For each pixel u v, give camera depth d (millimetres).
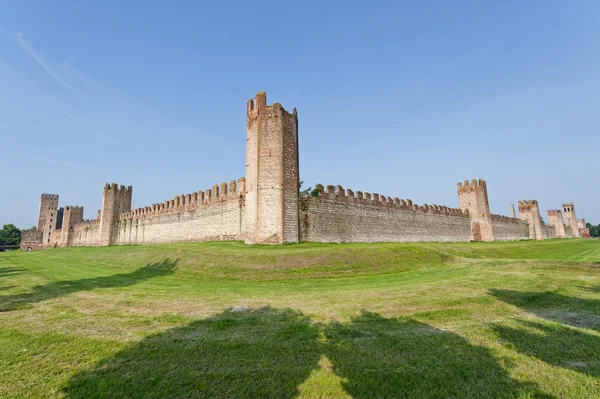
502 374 5992
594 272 17000
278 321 9102
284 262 20344
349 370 6133
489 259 28578
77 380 5910
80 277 19312
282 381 5797
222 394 5422
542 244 49906
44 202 115250
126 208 63156
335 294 12953
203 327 8625
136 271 22578
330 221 35344
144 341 7578
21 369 6324
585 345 7215
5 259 36156
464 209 66188
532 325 8578
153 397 5379
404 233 47031
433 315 9555
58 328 8547
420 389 5500
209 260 22094
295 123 32469
